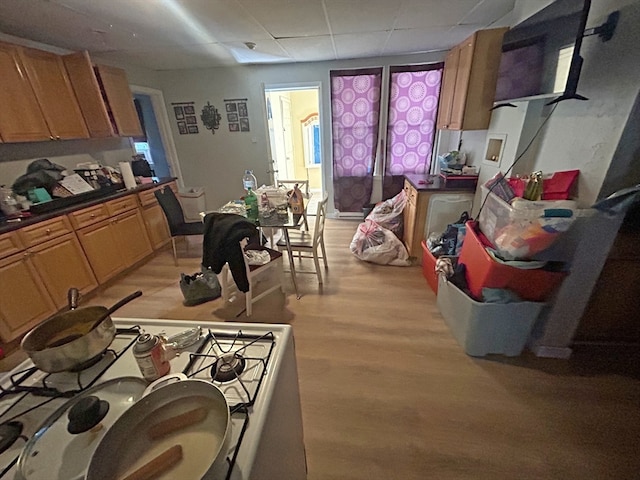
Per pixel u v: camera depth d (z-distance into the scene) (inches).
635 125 51.4
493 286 67.0
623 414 57.0
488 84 96.5
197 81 165.0
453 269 80.9
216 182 188.4
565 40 55.7
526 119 78.7
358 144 168.2
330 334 82.6
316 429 56.9
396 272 115.3
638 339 69.6
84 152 126.4
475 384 64.7
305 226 116.5
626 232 58.8
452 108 113.7
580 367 67.1
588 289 62.2
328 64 155.8
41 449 23.3
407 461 51.1
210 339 34.8
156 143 182.5
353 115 162.4
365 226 130.5
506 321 66.6
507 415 57.7
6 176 98.4
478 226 79.1
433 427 56.4
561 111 68.8
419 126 159.5
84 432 24.5
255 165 181.5
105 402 26.4
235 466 20.8
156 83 163.8
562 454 50.9
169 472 20.1
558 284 63.6
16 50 90.8
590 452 51.0
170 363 31.2
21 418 26.3
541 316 69.2
